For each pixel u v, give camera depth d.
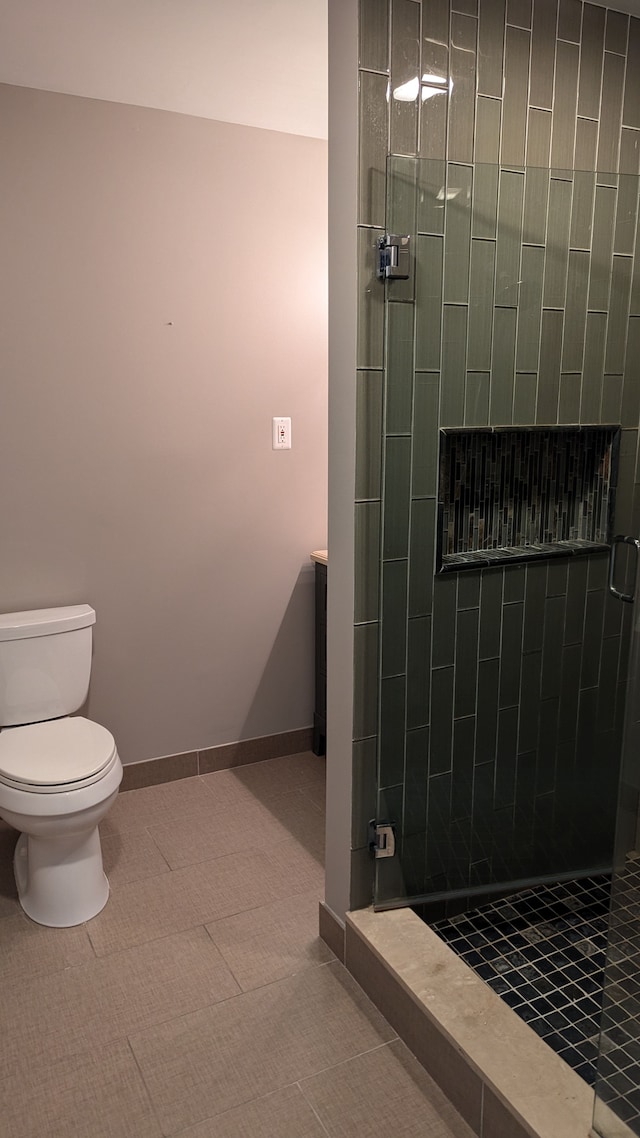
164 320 2.75
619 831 1.33
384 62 1.68
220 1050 1.79
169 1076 1.72
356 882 2.02
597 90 1.98
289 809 2.86
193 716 3.09
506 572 1.95
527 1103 1.45
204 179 2.73
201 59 2.25
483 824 2.11
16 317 2.53
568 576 1.98
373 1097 1.67
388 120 1.71
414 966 1.82
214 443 2.93
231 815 2.82
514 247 1.79
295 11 1.99
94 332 2.65
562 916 2.15
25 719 2.59
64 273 2.57
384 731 1.95
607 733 2.13
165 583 2.94
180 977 2.02
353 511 1.84
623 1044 1.33
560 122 1.94
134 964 2.07
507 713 2.05
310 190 2.94
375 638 1.92
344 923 2.04
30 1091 1.69
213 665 3.09
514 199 1.77
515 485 1.94
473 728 2.03
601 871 2.26
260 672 3.20
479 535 1.95
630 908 1.30
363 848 2.01
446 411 1.84
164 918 2.25
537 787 2.13
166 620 2.96
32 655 2.55
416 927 1.97
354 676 1.91
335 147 1.76
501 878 2.17
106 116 2.54
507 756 2.08
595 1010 1.82
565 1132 1.39
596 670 2.06
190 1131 1.60
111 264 2.63
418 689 1.96
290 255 2.94
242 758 3.21
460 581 1.93
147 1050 1.79
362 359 1.77
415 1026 1.75
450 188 1.74
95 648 2.85
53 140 2.48
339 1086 1.70
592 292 1.83
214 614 3.05
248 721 3.21
